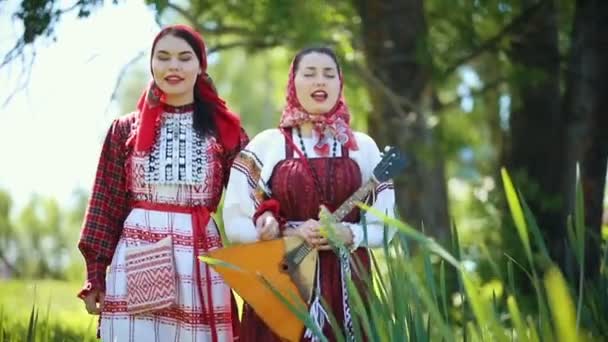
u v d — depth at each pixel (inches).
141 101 323.6
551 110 674.2
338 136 305.9
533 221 247.1
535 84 618.5
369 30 619.2
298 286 294.8
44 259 1015.0
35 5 397.7
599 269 305.9
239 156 309.9
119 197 321.1
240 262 295.1
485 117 857.5
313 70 304.7
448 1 644.7
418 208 621.3
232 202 307.0
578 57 605.3
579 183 252.1
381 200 303.0
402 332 249.3
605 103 602.5
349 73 585.6
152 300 308.3
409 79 616.1
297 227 299.1
